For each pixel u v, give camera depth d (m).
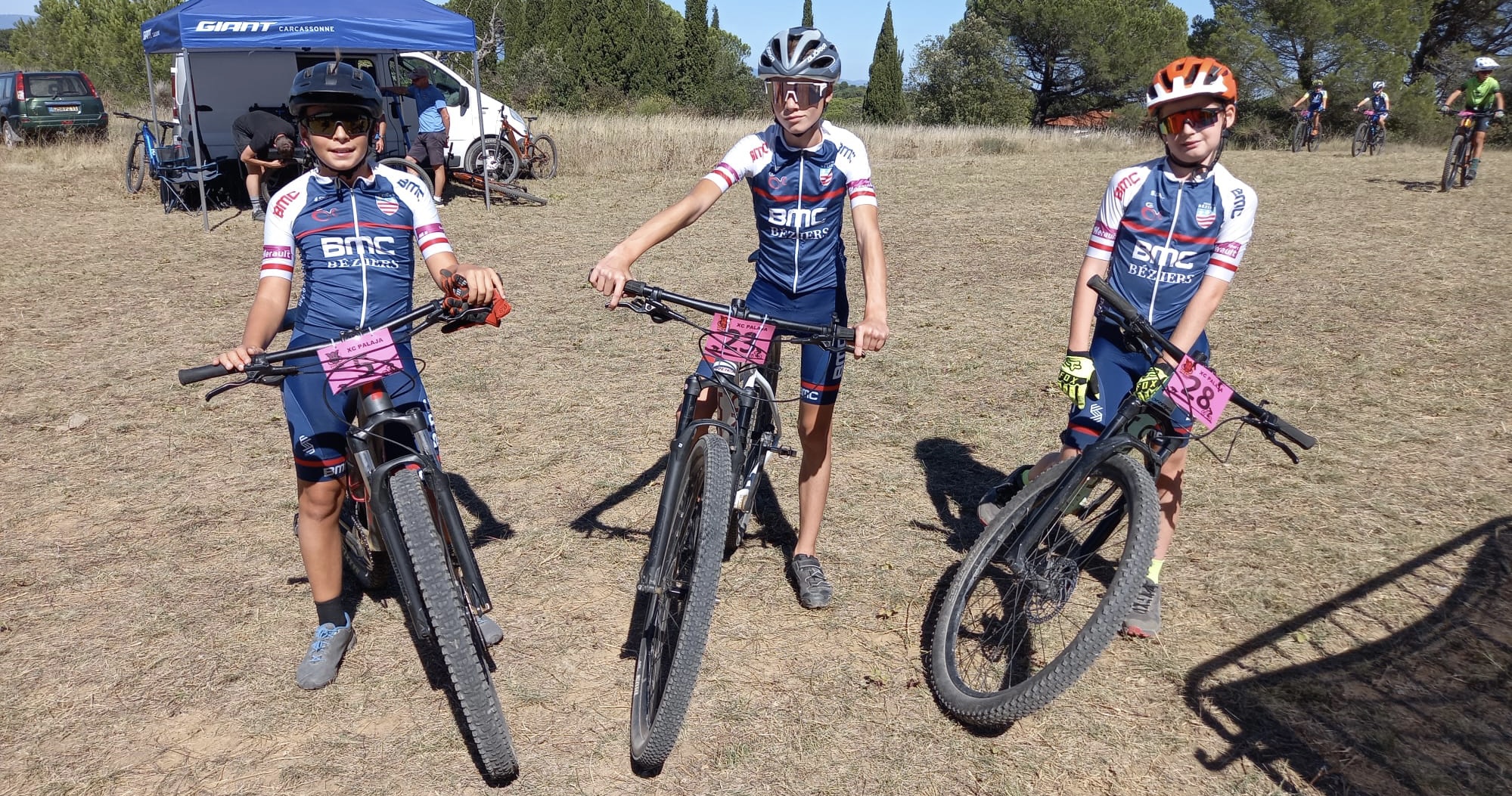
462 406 5.41
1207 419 2.80
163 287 8.06
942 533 4.04
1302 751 2.78
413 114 13.35
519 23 52.41
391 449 3.01
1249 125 34.41
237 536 3.99
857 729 2.90
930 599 3.56
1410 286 7.52
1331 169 15.93
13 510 4.19
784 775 2.72
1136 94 44.28
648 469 4.62
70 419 5.14
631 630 3.39
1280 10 33.91
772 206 3.28
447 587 2.51
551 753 2.80
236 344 6.49
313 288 2.89
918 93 48.97
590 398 5.54
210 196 12.57
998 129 27.36
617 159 15.98
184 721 2.92
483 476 4.55
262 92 12.38
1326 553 3.78
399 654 3.24
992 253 9.35
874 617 3.46
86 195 12.91
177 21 10.37
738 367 2.99
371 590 3.61
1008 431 5.05
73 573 3.71
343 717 2.94
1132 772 2.72
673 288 7.97
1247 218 3.07
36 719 2.91
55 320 7.05
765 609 3.51
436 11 11.35
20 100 18.03
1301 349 6.11
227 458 4.73
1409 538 3.86
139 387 5.68
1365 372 5.68
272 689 3.06
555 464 4.68
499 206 12.24
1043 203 12.44
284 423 5.16
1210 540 3.91
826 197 3.25
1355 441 4.76
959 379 5.81
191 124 11.03
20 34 35.44
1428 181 13.89
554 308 7.40
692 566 2.80
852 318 7.14
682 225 3.07
